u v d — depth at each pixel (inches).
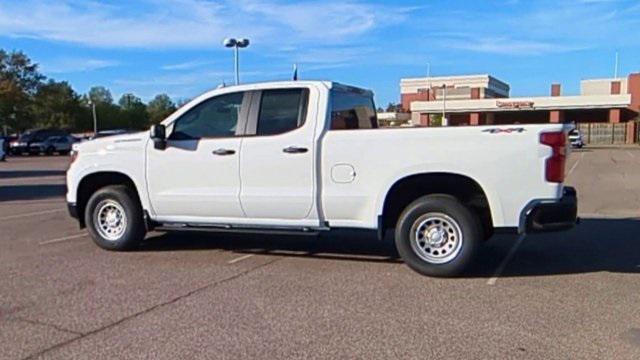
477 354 152.8
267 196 249.1
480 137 221.5
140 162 273.0
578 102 2158.0
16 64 2522.1
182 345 160.2
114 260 265.4
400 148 229.6
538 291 210.7
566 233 327.6
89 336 167.6
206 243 303.6
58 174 869.8
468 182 229.6
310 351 155.6
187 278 231.9
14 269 248.2
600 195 525.3
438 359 149.8
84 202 294.8
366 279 228.7
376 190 233.6
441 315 183.9
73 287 219.3
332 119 248.7
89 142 289.6
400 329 171.5
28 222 384.8
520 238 313.0
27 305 196.9
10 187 656.4
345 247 291.4
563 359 149.5
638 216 391.5
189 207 265.4
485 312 186.7
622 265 250.4
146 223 277.1
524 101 2212.1
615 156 1235.9
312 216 245.0
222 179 257.4
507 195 220.1
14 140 1576.0
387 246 293.1
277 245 297.7
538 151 216.8
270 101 252.7
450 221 229.0
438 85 3014.3
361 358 150.8
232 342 162.2
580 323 175.8
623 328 171.3
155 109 3238.2
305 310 189.5
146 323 178.1
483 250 281.6
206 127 263.9
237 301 199.9
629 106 2272.4
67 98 2805.1
